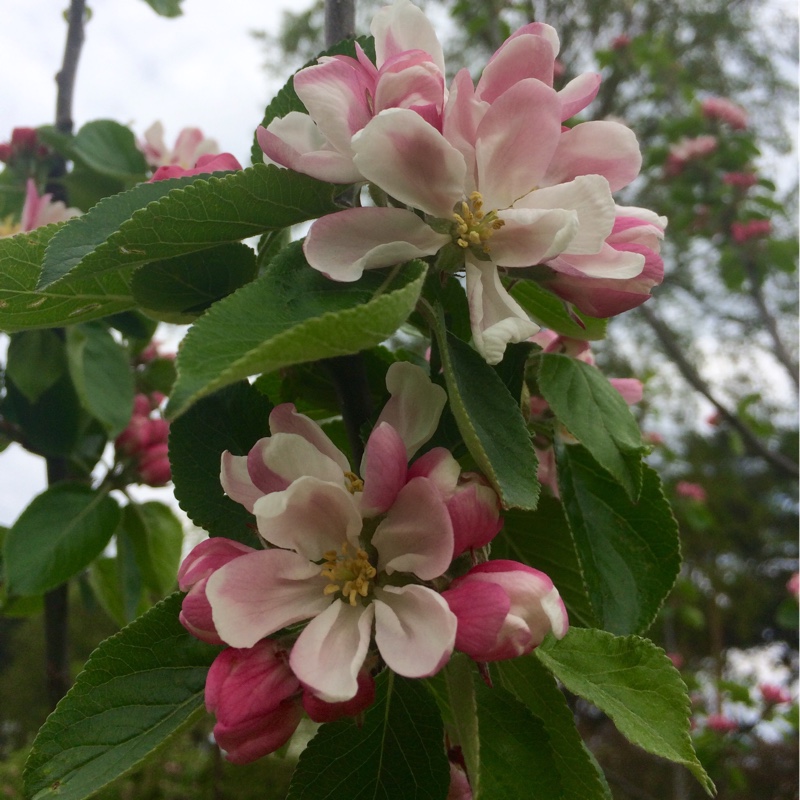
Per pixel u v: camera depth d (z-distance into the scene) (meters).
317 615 0.17
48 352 0.39
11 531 0.36
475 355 0.19
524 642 0.16
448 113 0.18
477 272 0.18
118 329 0.37
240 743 0.16
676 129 1.03
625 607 0.23
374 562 0.18
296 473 0.17
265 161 0.23
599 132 0.19
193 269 0.20
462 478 0.17
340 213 0.17
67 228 0.19
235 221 0.18
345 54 0.23
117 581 0.45
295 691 0.17
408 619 0.16
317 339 0.14
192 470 0.20
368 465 0.17
